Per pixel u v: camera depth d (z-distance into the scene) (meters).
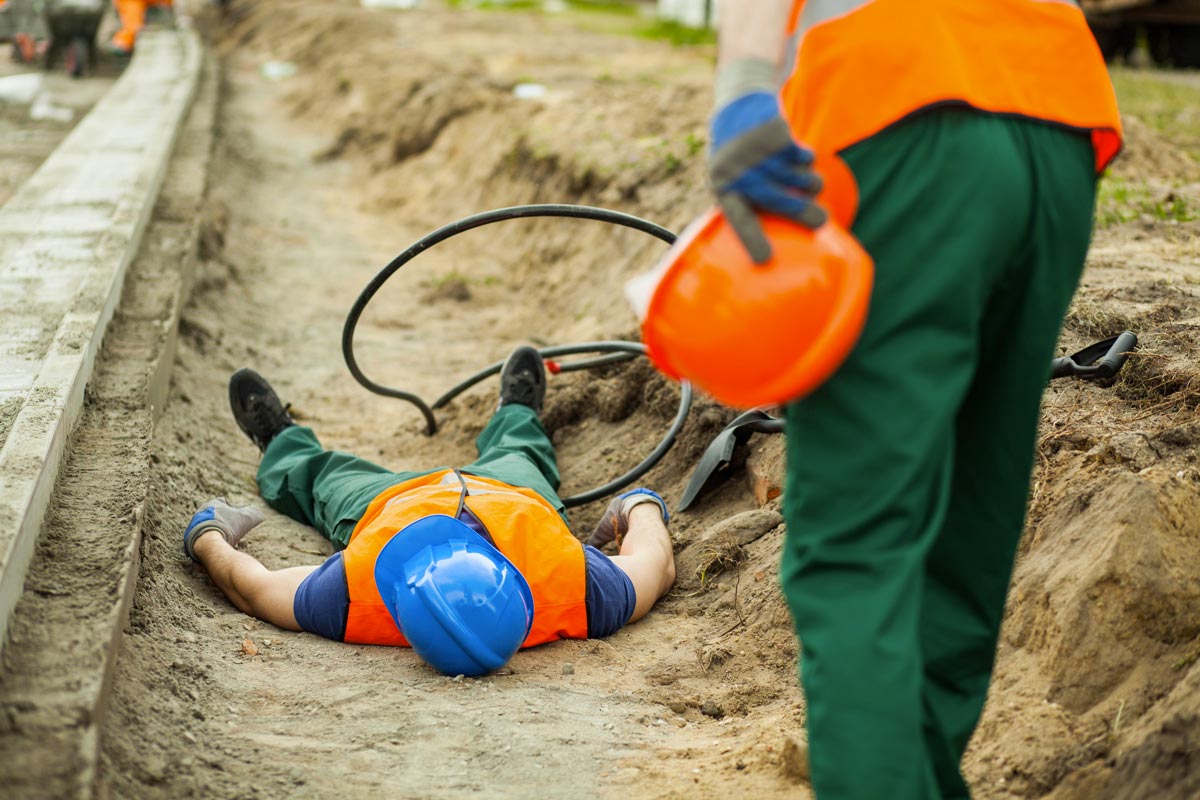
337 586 3.35
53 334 4.40
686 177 7.30
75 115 12.57
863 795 1.75
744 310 1.76
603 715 3.00
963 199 1.80
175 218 7.27
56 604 2.75
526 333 7.09
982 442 2.07
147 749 2.54
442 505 3.46
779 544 3.75
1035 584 2.86
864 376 1.83
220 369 5.97
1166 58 14.80
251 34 20.52
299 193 10.94
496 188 9.34
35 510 2.98
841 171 1.83
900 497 1.81
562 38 17.25
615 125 8.89
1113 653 2.61
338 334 7.07
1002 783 2.45
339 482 4.27
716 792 2.57
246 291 7.59
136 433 3.92
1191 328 3.84
